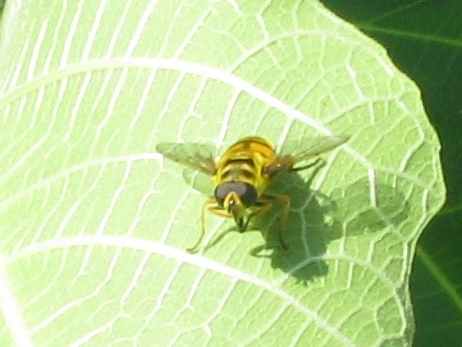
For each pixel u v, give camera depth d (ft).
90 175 0.50
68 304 0.48
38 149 0.51
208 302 0.47
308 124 0.49
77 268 0.48
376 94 0.50
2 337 0.48
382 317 0.48
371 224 0.49
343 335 0.47
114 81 0.51
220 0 0.51
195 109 0.50
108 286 0.48
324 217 0.49
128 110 0.50
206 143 0.49
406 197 0.49
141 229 0.48
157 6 0.51
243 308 0.47
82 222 0.49
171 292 0.47
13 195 0.51
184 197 0.49
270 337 0.47
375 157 0.49
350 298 0.48
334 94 0.50
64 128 0.51
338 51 0.50
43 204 0.50
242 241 0.48
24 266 0.49
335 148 0.49
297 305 0.47
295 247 0.48
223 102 0.50
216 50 0.50
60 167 0.50
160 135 0.50
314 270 0.48
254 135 0.49
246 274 0.48
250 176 0.48
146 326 0.47
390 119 0.49
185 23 0.51
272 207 0.49
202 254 0.48
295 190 0.49
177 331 0.47
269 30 0.50
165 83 0.50
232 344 0.47
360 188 0.49
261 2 0.50
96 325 0.47
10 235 0.50
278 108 0.49
